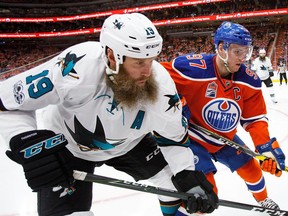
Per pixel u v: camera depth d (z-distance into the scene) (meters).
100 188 3.43
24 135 1.61
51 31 31.06
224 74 2.34
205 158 2.40
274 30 22.56
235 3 24.05
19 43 30.39
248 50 2.18
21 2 30.83
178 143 1.97
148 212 2.91
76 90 1.61
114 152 2.07
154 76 1.65
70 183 1.65
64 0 31.00
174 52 25.56
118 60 1.52
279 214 2.13
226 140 2.40
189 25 26.09
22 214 2.97
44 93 1.64
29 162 1.56
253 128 2.52
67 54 1.65
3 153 4.89
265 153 2.46
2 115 1.70
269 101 8.70
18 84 1.66
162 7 24.77
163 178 2.21
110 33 1.51
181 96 2.28
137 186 1.84
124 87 1.55
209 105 2.39
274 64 17.64
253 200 3.17
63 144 1.61
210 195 1.89
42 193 1.88
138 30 1.47
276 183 3.47
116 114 1.71
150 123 1.85
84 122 1.77
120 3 28.92
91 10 30.11
